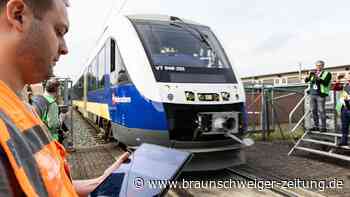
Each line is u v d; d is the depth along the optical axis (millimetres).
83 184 1451
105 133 9656
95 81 10961
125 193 1366
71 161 7426
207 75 6125
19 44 717
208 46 6609
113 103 7285
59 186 704
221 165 5809
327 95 7984
